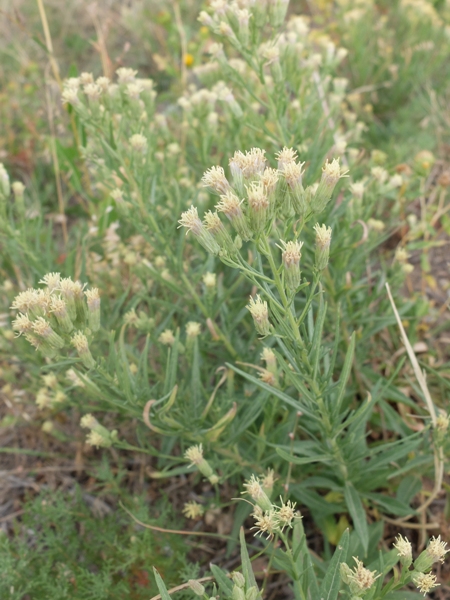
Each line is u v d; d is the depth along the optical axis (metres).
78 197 0.39
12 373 0.28
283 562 0.17
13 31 0.52
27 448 0.29
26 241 0.26
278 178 0.15
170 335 0.22
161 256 0.25
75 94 0.23
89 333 0.18
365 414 0.19
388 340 0.29
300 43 0.28
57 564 0.21
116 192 0.23
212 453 0.23
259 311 0.16
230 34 0.23
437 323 0.30
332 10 0.51
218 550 0.24
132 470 0.27
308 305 0.16
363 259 0.27
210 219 0.15
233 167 0.15
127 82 0.23
